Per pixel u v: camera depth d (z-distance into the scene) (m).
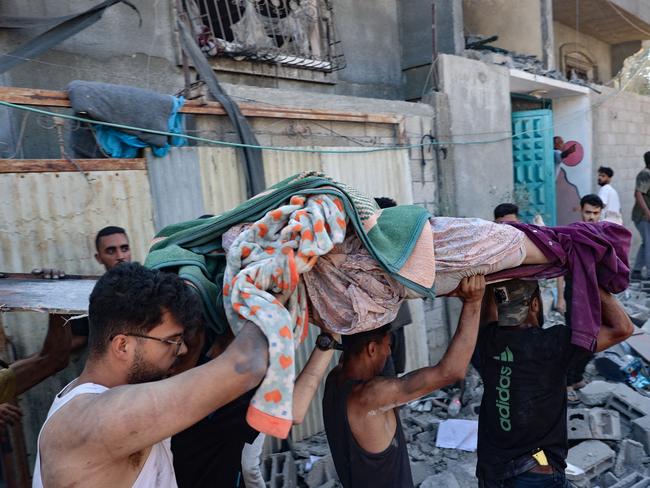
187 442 1.88
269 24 5.46
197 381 1.11
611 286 2.11
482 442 2.46
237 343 1.18
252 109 3.98
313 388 1.62
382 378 2.08
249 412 1.18
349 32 6.26
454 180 5.77
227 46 4.84
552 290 6.64
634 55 12.47
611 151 9.73
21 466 2.71
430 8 6.61
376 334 2.15
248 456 2.93
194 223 1.85
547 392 2.28
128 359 1.28
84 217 3.08
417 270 1.62
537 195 8.10
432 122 5.62
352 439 2.09
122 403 1.11
